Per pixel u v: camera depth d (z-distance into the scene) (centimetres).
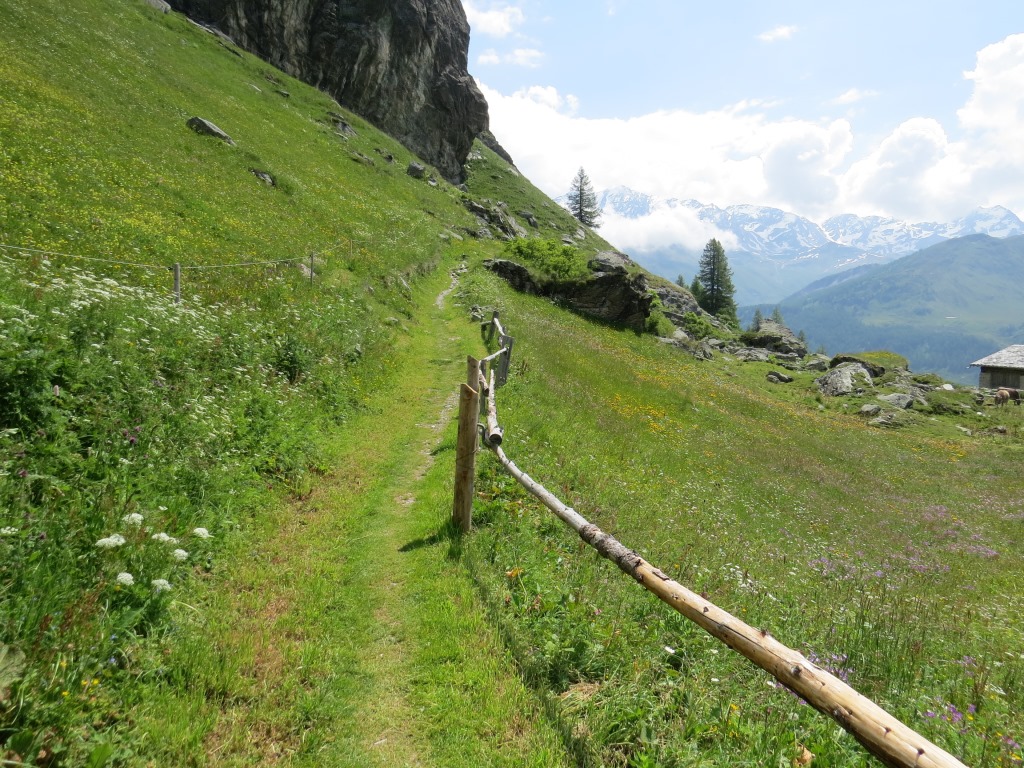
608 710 414
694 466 1652
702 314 6788
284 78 6222
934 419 4197
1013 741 427
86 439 624
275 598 542
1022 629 866
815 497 1745
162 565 477
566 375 2092
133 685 381
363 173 4978
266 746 379
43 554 423
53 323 773
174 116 3303
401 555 665
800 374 5250
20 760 294
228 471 718
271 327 1329
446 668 470
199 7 6053
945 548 1455
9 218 1393
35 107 2325
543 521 771
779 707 423
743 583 762
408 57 7644
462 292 2973
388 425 1171
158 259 1580
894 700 490
